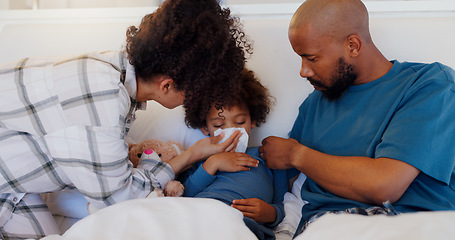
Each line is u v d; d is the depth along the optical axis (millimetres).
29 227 1028
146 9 1610
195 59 953
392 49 1406
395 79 1082
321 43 1049
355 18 1043
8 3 1797
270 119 1449
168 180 1167
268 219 1125
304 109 1319
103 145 966
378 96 1090
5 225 1009
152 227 720
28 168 997
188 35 935
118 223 744
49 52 1551
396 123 986
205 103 1062
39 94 965
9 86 975
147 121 1460
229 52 998
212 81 988
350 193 980
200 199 856
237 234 748
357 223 648
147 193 1096
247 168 1244
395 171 927
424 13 1465
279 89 1453
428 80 1003
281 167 1156
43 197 1214
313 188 1147
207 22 937
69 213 1203
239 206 1101
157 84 1025
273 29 1479
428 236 570
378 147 990
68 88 957
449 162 947
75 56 1016
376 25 1431
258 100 1360
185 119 1418
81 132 958
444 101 973
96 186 993
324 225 675
